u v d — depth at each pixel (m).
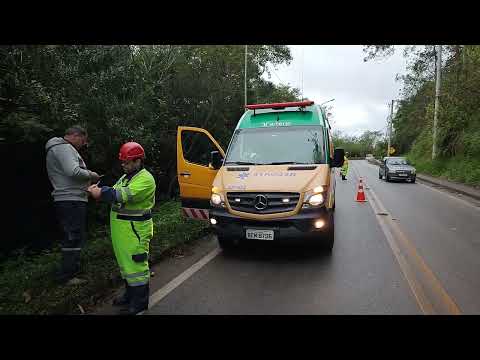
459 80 20.95
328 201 5.77
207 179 7.07
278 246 6.56
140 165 3.90
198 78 13.57
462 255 6.13
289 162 6.35
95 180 4.66
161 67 10.87
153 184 3.83
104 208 7.91
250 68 24.23
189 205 7.01
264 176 5.88
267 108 7.34
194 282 4.84
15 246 5.99
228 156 6.79
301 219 5.38
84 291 4.16
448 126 23.28
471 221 9.16
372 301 4.24
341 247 6.59
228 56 19.31
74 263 4.46
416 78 38.03
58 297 4.01
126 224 3.74
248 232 5.55
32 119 5.08
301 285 4.73
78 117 6.40
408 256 6.05
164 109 10.45
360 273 5.19
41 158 6.17
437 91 24.64
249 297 4.36
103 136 7.39
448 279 4.96
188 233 6.92
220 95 14.12
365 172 31.00
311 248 6.44
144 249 3.83
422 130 37.97
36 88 5.26
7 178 5.93
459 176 19.78
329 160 6.46
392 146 57.19
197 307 4.09
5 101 5.12
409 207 11.42
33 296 4.05
